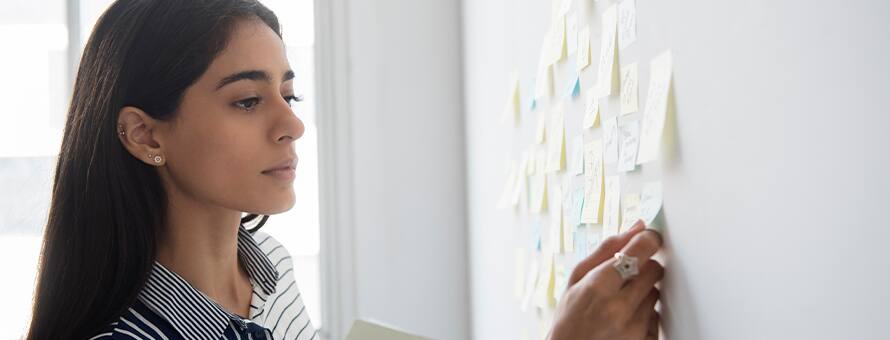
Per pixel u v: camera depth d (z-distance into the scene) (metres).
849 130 0.59
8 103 3.24
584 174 1.31
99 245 1.09
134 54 1.08
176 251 1.15
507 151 2.08
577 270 1.03
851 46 0.59
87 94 1.11
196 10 1.07
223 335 1.17
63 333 1.09
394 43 3.14
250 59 1.07
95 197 1.09
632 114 1.07
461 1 3.06
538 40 1.66
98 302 1.09
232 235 1.19
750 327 0.78
